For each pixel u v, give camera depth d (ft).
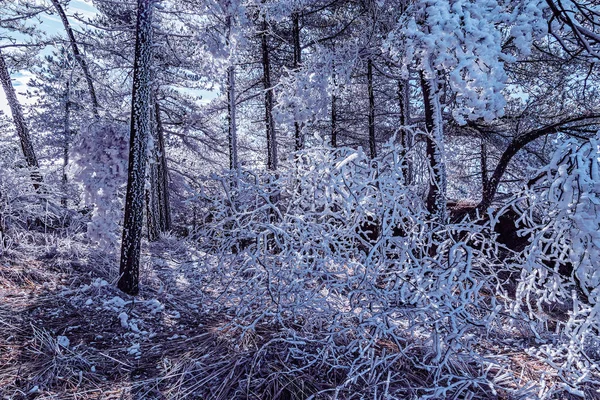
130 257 17.08
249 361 10.25
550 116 32.04
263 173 12.23
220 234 11.57
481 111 16.06
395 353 10.48
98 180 20.53
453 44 16.34
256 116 58.80
